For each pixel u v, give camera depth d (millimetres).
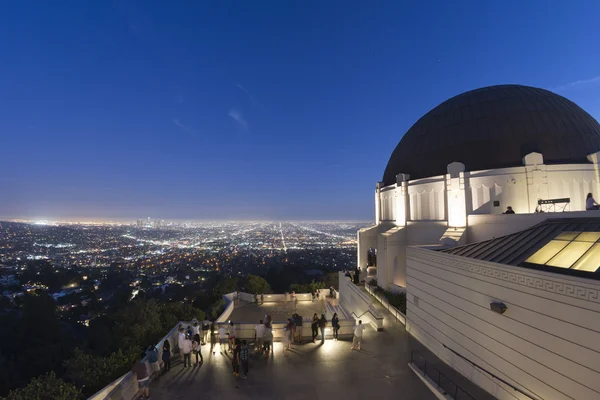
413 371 13648
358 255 32219
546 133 22078
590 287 8086
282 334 17766
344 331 17922
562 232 12570
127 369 19422
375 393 12023
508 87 26141
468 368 12562
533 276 9742
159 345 14641
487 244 14562
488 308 11594
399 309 20828
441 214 23359
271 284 68938
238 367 13375
